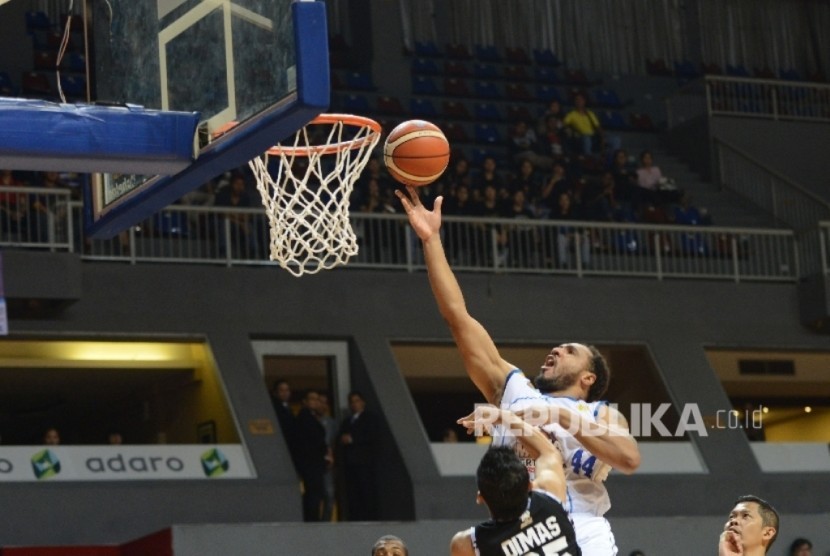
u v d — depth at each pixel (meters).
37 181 20.00
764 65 30.62
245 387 19.38
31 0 24.77
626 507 19.98
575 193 23.84
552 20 29.62
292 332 20.08
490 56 28.70
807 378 23.91
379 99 26.61
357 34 27.98
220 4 7.35
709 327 22.28
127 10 8.20
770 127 26.91
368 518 19.16
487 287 21.20
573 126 26.19
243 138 7.03
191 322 19.61
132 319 19.27
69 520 17.64
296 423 19.09
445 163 6.93
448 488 19.20
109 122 7.24
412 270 21.09
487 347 5.92
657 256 22.36
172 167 7.39
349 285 20.62
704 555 19.23
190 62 7.55
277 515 18.56
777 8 30.97
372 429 19.44
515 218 22.30
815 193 26.88
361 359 20.20
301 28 6.71
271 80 6.91
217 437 19.88
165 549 16.81
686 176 26.42
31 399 23.41
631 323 21.86
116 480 18.06
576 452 5.73
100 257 19.41
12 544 17.28
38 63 24.30
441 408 25.25
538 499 5.41
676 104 27.77
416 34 28.45
